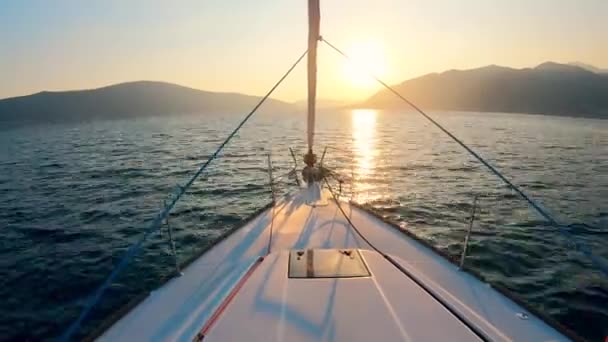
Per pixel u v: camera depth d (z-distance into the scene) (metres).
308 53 5.03
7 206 13.18
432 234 9.79
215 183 16.28
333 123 80.19
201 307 2.82
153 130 58.72
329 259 3.27
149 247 8.95
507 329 2.69
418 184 16.00
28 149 32.88
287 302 2.62
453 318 2.51
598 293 6.80
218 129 59.59
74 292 6.98
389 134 46.94
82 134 52.28
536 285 7.12
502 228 10.28
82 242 9.52
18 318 6.18
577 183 16.81
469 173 18.81
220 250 4.16
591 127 65.62
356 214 5.31
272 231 4.67
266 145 32.88
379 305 2.59
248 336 2.32
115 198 14.08
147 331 2.71
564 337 2.60
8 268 8.02
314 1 4.66
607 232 10.23
